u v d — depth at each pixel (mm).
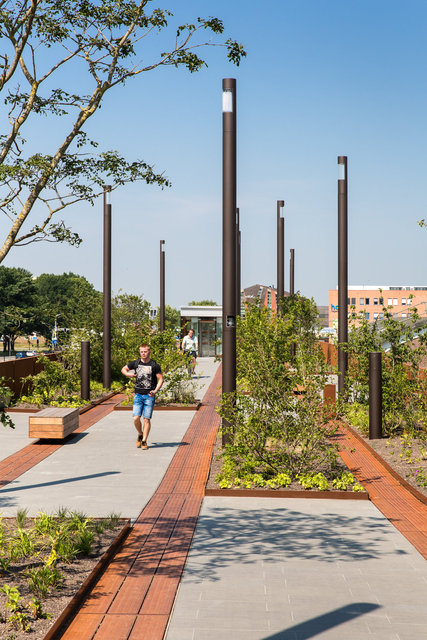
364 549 6613
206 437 13273
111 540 6730
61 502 8281
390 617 5023
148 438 13148
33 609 4918
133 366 12211
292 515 7855
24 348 110188
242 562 6215
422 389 12656
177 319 122688
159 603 5281
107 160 7859
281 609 5168
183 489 9062
